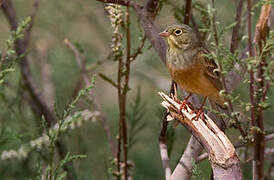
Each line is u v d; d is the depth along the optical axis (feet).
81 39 53.01
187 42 32.45
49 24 52.85
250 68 22.74
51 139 29.19
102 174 44.01
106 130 39.27
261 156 24.29
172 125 33.78
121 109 32.40
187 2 32.94
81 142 42.11
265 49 22.56
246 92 40.06
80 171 41.93
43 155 36.14
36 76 50.37
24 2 54.29
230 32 40.98
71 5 53.83
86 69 42.68
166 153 31.12
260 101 23.45
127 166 34.65
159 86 51.90
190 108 29.96
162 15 43.04
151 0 31.99
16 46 41.73
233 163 24.27
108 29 53.47
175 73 32.50
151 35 32.07
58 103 46.80
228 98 23.70
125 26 30.71
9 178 40.32
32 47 50.67
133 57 32.07
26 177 39.91
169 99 29.07
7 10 42.75
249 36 23.11
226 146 24.77
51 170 28.99
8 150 36.94
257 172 24.49
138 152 46.75
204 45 33.45
